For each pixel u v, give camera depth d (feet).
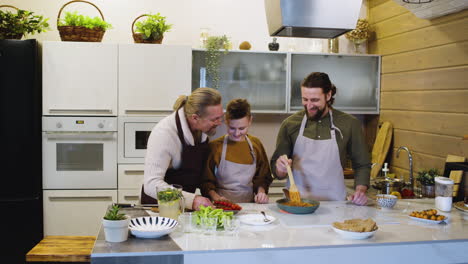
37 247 7.91
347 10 7.53
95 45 11.97
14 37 12.03
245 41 13.53
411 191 10.27
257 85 13.19
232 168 8.55
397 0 10.20
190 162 7.73
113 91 12.10
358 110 13.78
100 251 5.12
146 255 5.12
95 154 12.17
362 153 8.74
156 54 12.19
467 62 9.87
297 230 6.14
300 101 13.43
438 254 5.78
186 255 5.18
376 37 14.05
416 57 11.85
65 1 13.15
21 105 11.71
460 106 10.11
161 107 12.28
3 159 11.73
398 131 12.83
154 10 13.56
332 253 5.46
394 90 13.03
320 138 8.72
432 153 11.18
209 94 7.16
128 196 12.31
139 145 12.27
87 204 12.23
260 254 5.30
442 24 10.72
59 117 11.94
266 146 14.52
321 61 13.47
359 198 7.78
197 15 13.78
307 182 8.80
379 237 5.87
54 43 11.83
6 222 11.81
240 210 7.03
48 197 12.09
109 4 13.34
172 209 6.28
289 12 7.37
